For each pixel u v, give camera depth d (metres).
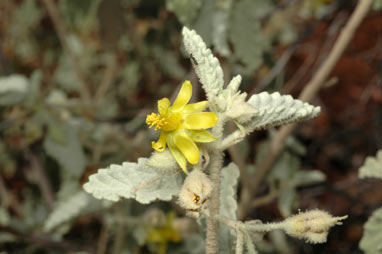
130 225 0.39
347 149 0.57
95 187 0.24
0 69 0.51
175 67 0.53
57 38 0.59
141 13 0.51
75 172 0.44
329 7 0.46
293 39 0.50
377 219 0.28
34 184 0.52
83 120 0.46
